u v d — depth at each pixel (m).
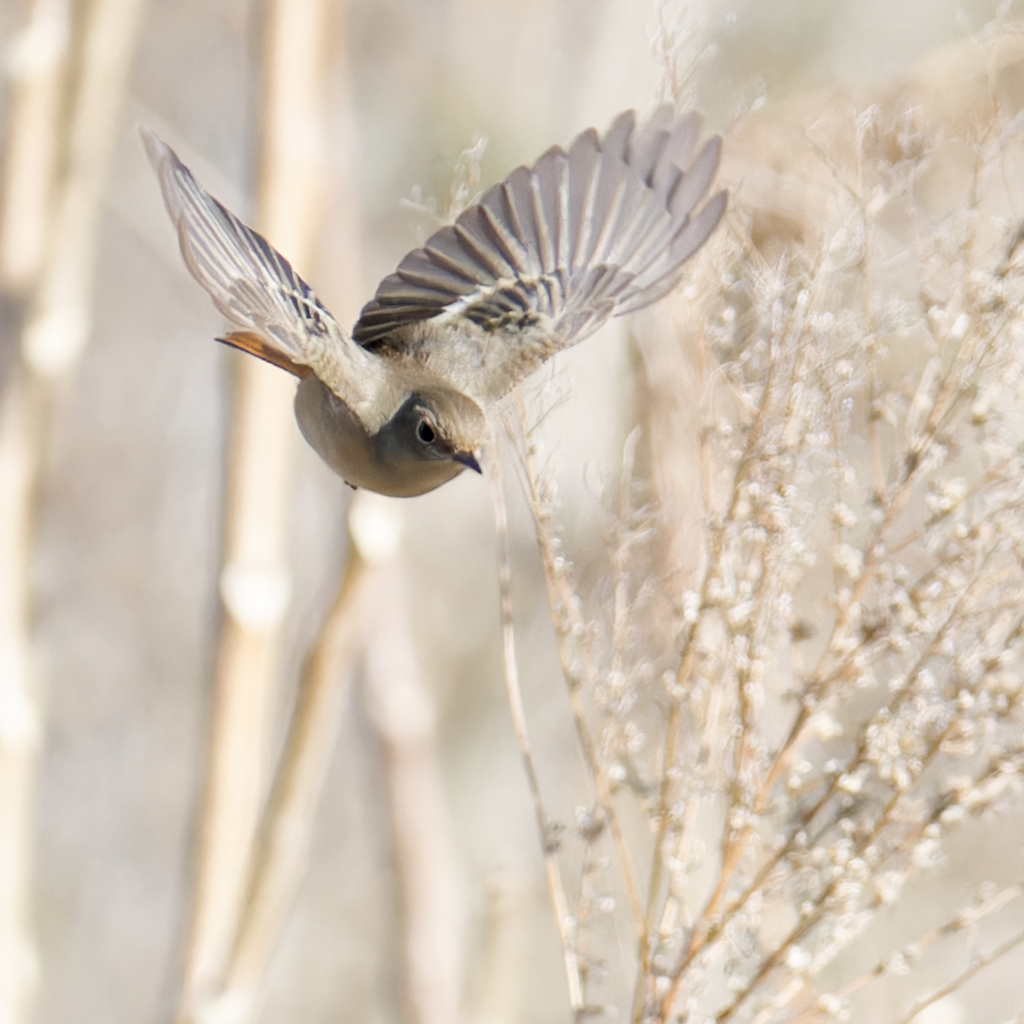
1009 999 9.66
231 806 9.32
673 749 9.17
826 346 9.18
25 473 9.39
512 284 9.24
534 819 10.29
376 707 9.62
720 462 9.21
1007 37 9.30
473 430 9.21
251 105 9.34
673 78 9.23
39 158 9.40
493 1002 9.44
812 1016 9.17
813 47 9.56
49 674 13.87
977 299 9.17
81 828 13.68
